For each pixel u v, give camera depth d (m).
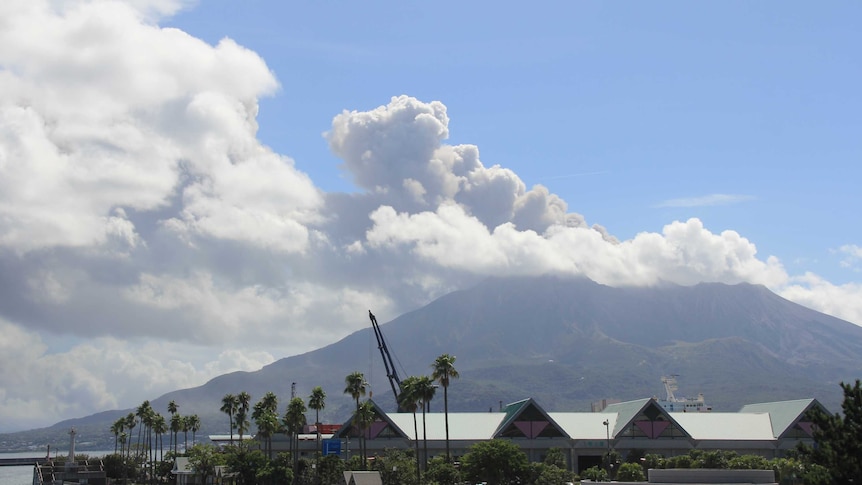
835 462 77.38
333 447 186.75
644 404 195.00
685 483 124.25
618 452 191.75
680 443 193.25
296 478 177.50
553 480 152.62
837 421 79.44
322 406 184.62
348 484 150.50
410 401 167.50
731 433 197.50
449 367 166.62
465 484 157.12
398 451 176.50
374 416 193.25
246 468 180.75
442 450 195.75
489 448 153.88
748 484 123.50
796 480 124.75
